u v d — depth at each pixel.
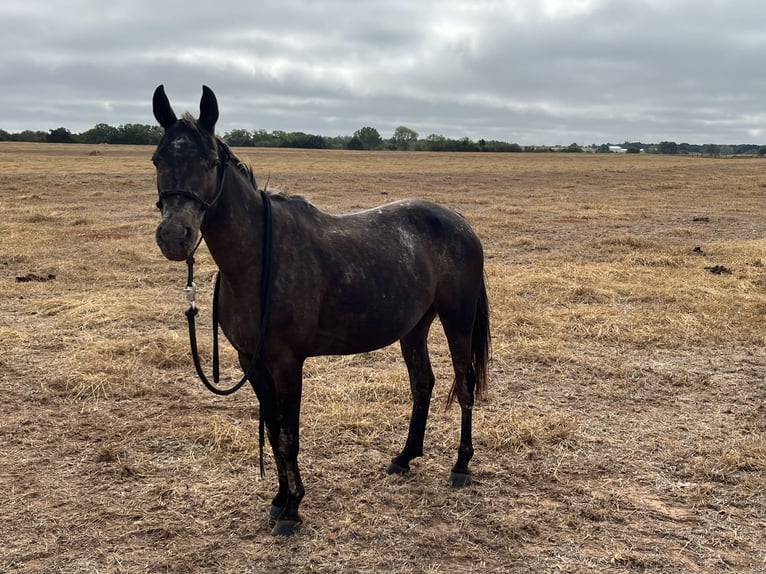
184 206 2.79
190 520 3.49
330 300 3.38
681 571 3.07
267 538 3.35
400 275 3.64
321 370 5.80
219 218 3.04
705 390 5.45
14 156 47.97
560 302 8.12
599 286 8.77
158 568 3.09
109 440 4.45
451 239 4.00
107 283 9.09
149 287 9.05
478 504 3.67
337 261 3.42
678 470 4.07
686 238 13.89
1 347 6.20
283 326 3.22
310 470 4.05
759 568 3.10
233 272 3.16
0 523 3.43
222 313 3.35
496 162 53.81
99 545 3.26
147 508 3.60
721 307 7.69
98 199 20.69
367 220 3.82
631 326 7.01
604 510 3.58
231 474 3.99
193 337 3.21
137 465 4.07
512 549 3.25
